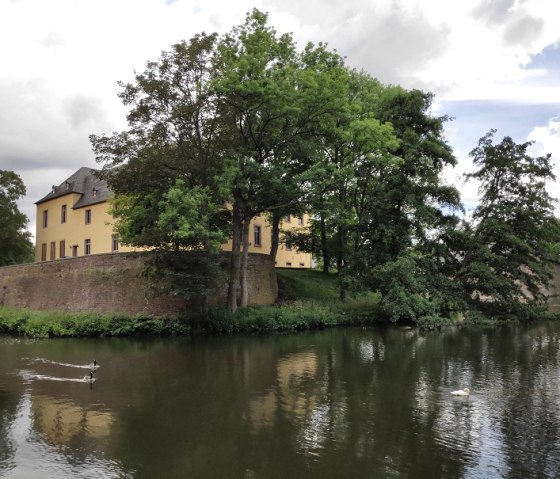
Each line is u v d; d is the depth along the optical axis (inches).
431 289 1174.3
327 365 675.4
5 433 401.4
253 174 1009.5
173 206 917.2
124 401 492.7
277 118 1034.1
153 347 846.5
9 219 1882.4
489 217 1245.1
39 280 1232.2
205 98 979.3
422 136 1224.8
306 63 1097.4
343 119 1135.0
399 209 1234.6
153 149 1026.7
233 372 630.5
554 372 626.5
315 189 1024.2
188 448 367.6
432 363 687.7
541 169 1235.9
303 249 1528.1
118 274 1115.3
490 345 862.5
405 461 343.9
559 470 331.0
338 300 1320.1
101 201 1642.5
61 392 529.3
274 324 1055.0
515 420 433.7
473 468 333.4
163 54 997.8
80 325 994.1
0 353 781.9
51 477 319.6
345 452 359.6
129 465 338.0
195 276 975.0
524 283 1237.1
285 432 400.8
